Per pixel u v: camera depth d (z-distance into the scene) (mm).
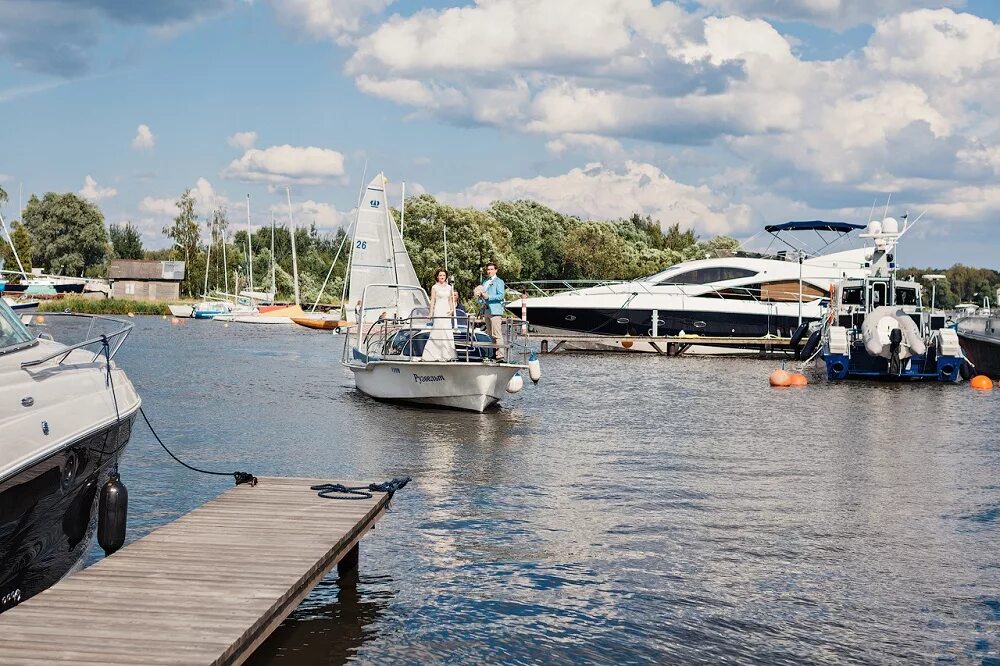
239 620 5543
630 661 6379
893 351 26641
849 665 6363
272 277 90438
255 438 14781
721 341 38000
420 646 6539
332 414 17734
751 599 7559
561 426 16625
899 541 9234
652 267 108188
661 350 40094
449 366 17938
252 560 6648
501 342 18688
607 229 110000
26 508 6094
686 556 8656
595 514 10117
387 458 13164
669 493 11203
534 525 9609
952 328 28109
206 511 7961
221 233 113938
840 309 29969
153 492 10711
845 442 15305
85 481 7141
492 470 12406
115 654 5031
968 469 12969
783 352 40281
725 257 41688
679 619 7121
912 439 15703
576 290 41406
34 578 6645
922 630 6965
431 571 8094
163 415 17312
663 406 20078
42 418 6473
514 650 6512
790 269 40625
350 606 7246
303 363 30562
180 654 5051
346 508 8102
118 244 133625
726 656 6477
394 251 33781
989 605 7488
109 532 7219
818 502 10852
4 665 4859
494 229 88750
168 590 6031
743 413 19062
